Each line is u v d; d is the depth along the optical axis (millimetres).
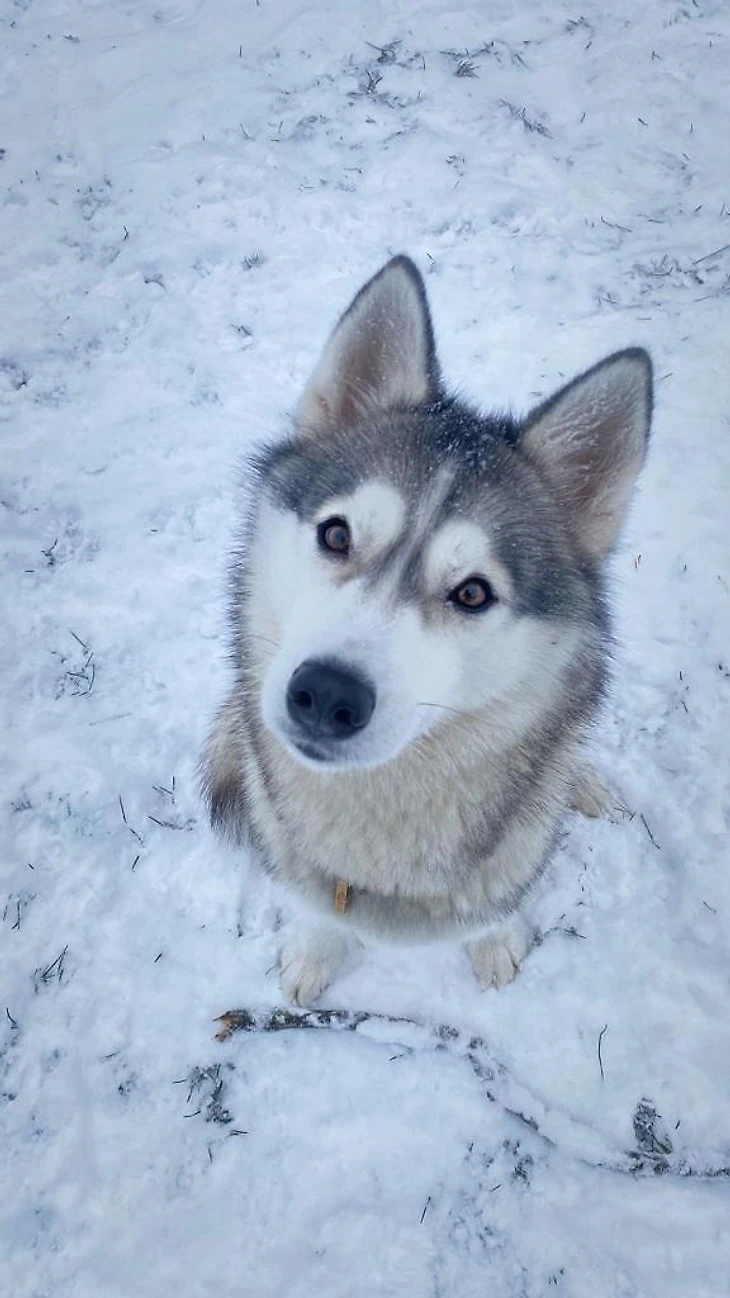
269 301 1141
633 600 913
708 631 896
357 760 471
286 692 468
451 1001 741
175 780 832
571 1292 646
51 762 838
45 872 788
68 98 1361
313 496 518
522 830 597
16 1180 679
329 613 476
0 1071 713
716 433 1010
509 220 1199
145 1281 650
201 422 1042
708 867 788
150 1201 674
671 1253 658
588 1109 702
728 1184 677
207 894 781
